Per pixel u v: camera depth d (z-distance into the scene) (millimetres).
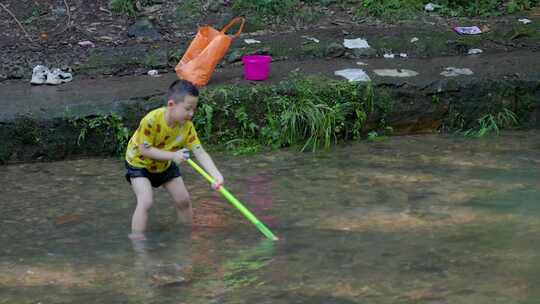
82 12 10344
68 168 7922
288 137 8508
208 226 6426
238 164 7980
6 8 10266
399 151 8367
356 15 10805
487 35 10367
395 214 6625
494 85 9102
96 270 5574
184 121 6125
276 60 9695
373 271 5500
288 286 5277
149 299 5113
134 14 10406
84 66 9305
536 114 9258
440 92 8984
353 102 8719
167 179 6383
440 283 5297
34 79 8938
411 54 9945
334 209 6754
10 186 7391
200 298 5121
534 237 6082
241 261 5688
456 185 7309
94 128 8195
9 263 5719
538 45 10289
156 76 9242
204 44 8867
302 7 10859
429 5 11117
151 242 6082
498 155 8195
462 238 6082
